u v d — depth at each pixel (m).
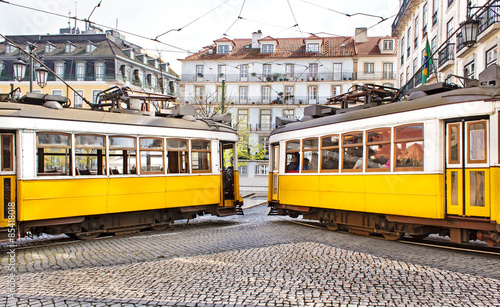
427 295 5.67
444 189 8.64
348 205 10.96
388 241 9.98
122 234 11.59
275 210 14.62
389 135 9.88
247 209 19.00
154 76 51.84
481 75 8.62
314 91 52.00
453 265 7.27
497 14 17.38
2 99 10.39
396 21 37.41
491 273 6.65
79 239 10.83
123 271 7.27
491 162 7.87
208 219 15.27
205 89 53.09
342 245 9.41
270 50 53.50
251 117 52.44
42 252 9.15
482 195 8.02
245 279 6.62
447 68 24.36
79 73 45.78
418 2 30.56
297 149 13.15
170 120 12.52
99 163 10.84
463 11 21.72
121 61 46.66
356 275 6.73
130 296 5.86
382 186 9.97
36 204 9.52
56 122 9.96
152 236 11.21
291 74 52.34
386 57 50.84
